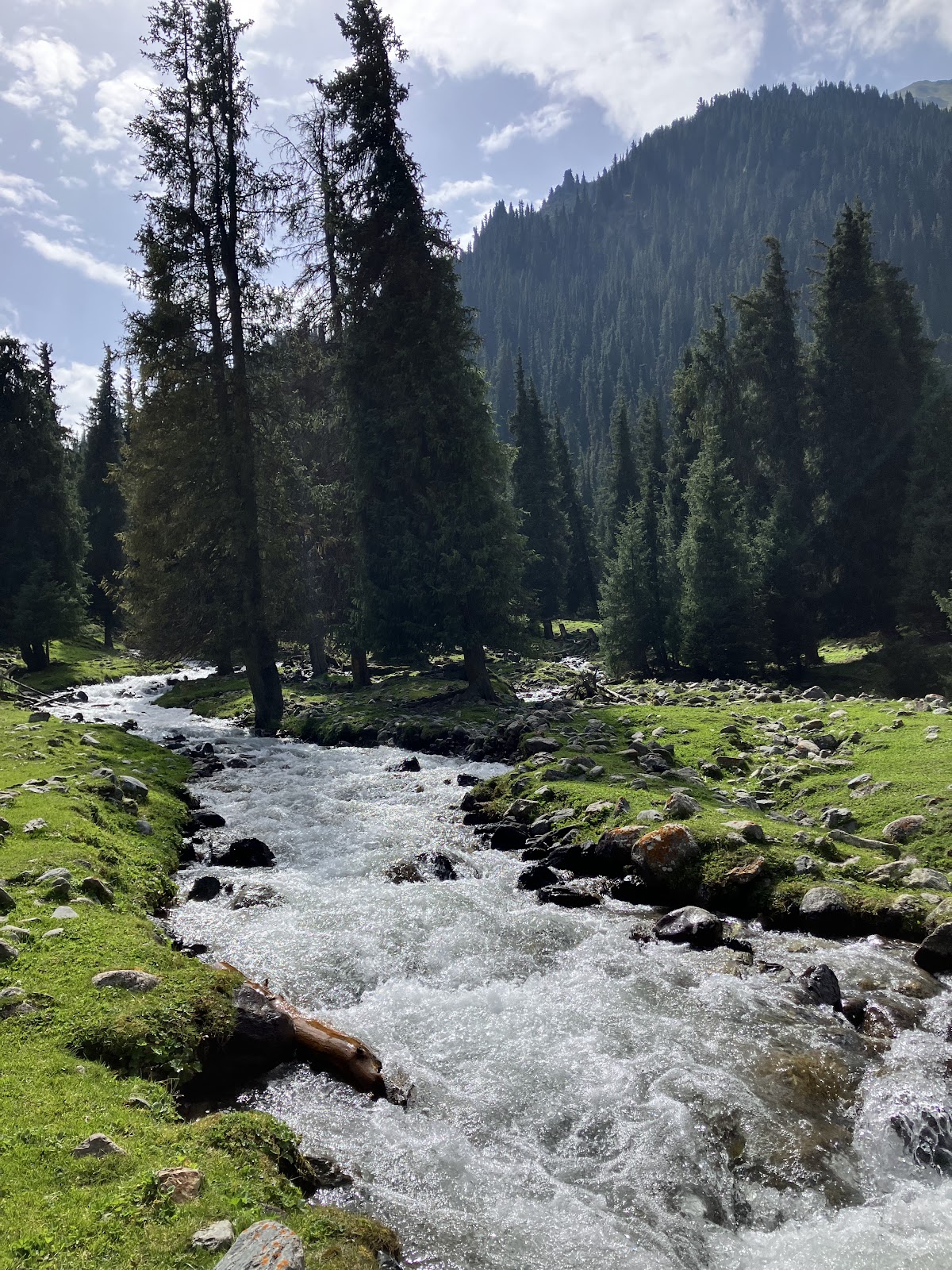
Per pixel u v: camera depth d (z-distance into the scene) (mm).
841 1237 4484
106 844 9977
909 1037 6582
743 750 16078
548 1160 5031
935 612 33344
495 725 21047
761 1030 6586
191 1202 3693
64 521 47656
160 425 23500
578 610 76750
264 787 16078
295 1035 5879
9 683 33062
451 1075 5941
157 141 22594
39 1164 3844
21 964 6191
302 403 28812
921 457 35625
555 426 78875
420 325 23422
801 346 44406
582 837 11492
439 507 23609
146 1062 5191
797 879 9492
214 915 8977
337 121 25297
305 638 31812
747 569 34031
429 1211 4438
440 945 8234
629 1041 6375
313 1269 3432
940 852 9945
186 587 23859
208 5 23047
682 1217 4590
